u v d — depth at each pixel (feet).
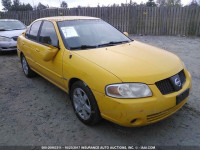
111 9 39.58
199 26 35.81
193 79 14.96
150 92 7.76
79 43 10.91
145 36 37.06
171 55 10.54
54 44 11.47
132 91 7.66
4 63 21.08
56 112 11.01
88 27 12.36
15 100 12.49
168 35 37.76
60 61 10.55
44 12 44.27
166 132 9.07
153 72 8.20
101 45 11.08
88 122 9.45
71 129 9.46
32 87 14.51
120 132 9.17
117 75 7.90
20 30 26.30
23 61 16.63
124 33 13.96
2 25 26.66
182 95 8.57
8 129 9.52
